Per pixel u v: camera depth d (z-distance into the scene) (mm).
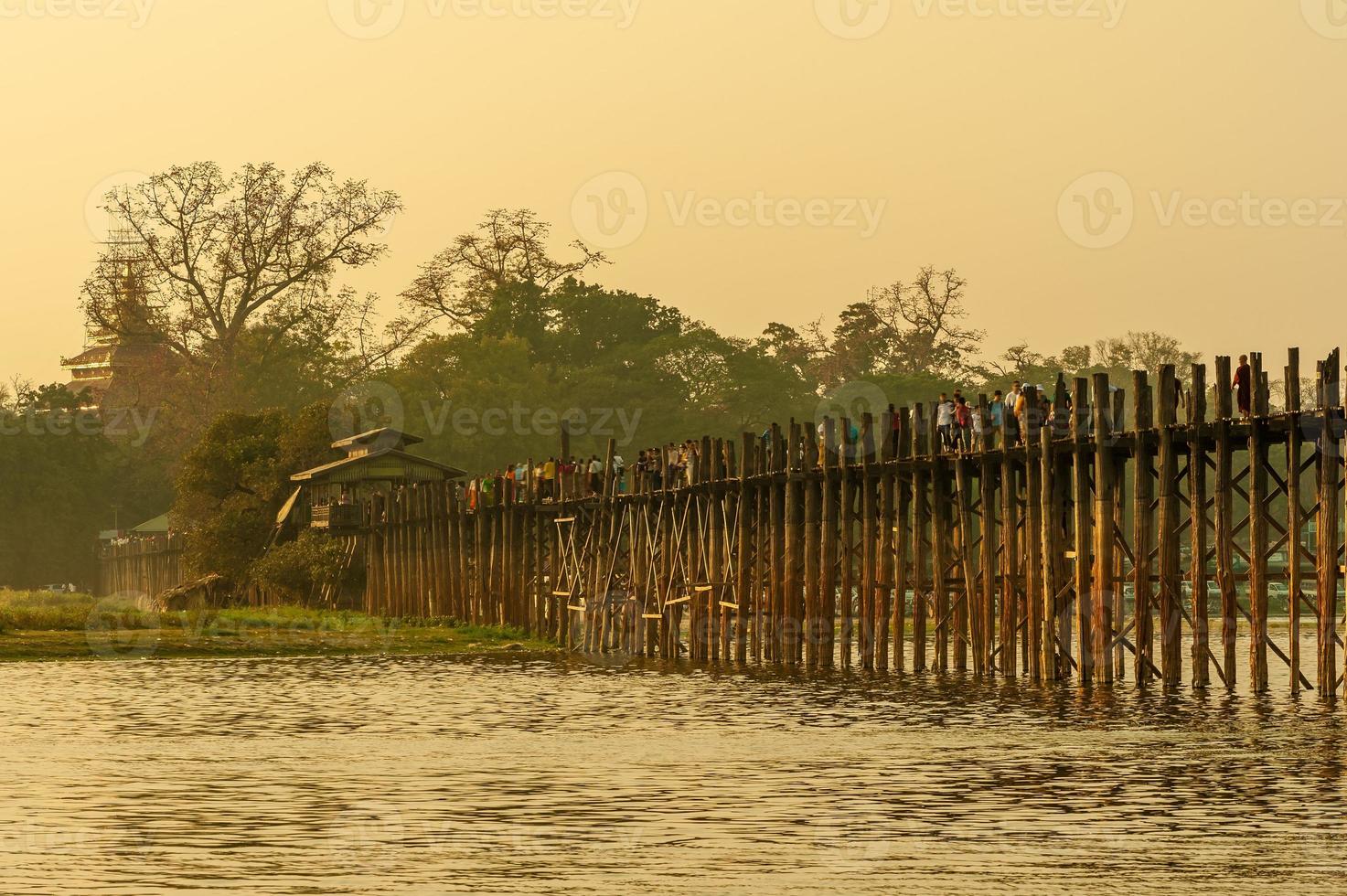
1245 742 61781
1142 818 48531
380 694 88125
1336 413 63344
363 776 58094
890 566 87750
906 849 44781
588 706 80438
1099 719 68562
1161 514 72250
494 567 137375
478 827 48375
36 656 113875
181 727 73250
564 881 41625
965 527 81812
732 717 74312
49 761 62594
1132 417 72438
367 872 42812
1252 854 43812
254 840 46844
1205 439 69812
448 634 130625
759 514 98938
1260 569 68875
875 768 58250
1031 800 51594
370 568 164250
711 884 41219
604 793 54000
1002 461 79500
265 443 190000
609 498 117438
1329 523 65000
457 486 148500
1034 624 78875
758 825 48312
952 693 78750
